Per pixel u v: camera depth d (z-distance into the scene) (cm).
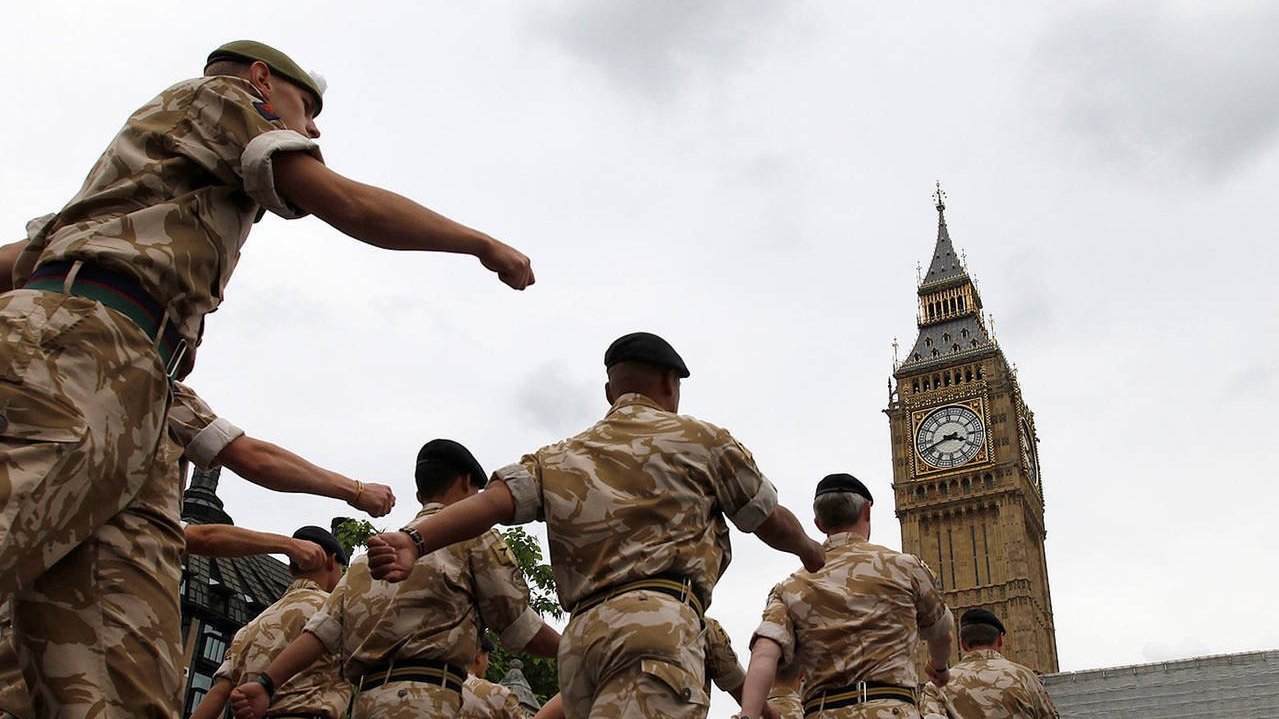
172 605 324
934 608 682
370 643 597
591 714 416
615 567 435
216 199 332
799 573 685
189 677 2047
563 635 446
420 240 349
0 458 266
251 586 2336
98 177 324
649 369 494
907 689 646
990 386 10531
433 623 604
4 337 282
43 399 278
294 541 558
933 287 11475
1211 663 5981
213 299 336
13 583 274
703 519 455
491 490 444
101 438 288
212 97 338
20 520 266
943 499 10181
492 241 362
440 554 615
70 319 292
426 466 668
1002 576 9638
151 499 325
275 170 333
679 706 410
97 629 300
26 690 301
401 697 586
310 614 701
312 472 493
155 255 311
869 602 655
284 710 657
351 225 343
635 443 455
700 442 459
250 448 477
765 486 471
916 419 10694
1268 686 5734
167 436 339
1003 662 866
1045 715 850
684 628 425
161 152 329
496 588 626
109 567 305
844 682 646
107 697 297
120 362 298
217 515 2550
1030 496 10462
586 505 443
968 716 841
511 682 1777
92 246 304
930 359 10969
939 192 12225
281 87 379
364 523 2639
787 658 659
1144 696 6006
